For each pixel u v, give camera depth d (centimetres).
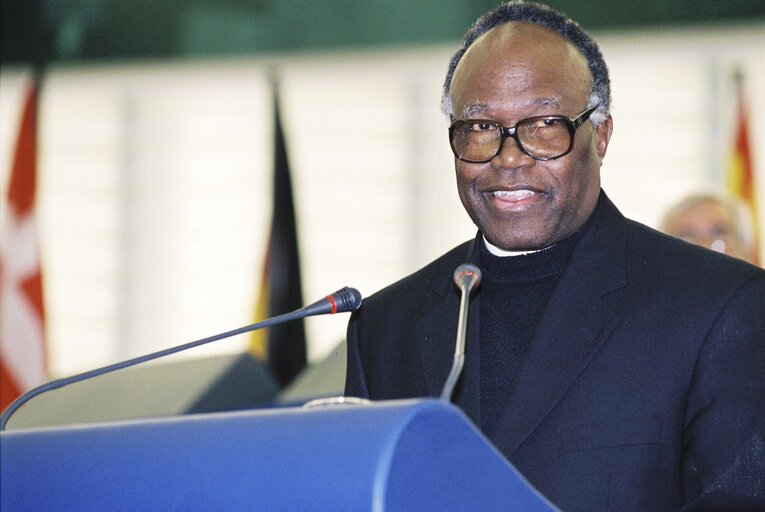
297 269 1750
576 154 566
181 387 1026
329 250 2030
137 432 362
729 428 494
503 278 597
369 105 2048
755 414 495
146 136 2178
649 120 1844
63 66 2173
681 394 513
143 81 2184
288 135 2064
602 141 611
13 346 1741
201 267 2122
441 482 316
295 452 321
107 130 2192
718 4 1794
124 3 2142
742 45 1809
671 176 1825
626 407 515
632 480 499
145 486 345
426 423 313
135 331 2136
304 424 328
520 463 520
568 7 1861
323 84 2072
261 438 332
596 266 566
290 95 2080
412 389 588
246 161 2128
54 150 2208
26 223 1817
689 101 1828
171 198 2156
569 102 568
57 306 2166
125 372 1058
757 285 527
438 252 1988
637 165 1841
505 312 588
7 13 2175
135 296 2144
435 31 1983
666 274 550
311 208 2047
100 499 352
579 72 580
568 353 539
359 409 324
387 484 302
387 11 2012
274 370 1678
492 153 562
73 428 382
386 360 612
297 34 2070
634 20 1833
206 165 2145
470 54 589
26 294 1772
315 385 1012
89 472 358
